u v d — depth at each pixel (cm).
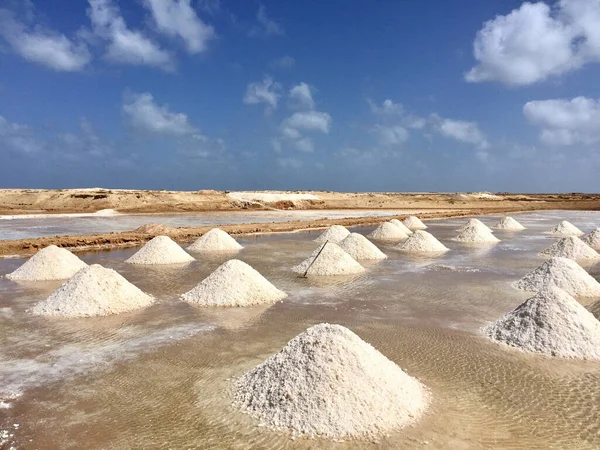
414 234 1644
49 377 549
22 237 1853
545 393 507
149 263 1312
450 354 620
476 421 445
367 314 807
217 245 1592
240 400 477
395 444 402
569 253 1420
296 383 455
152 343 662
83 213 3288
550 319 654
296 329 724
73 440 418
